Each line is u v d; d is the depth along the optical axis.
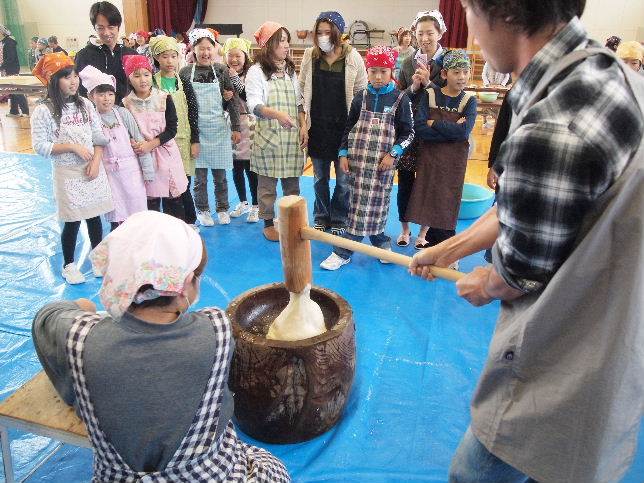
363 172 3.04
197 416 1.04
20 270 3.10
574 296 0.81
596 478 0.87
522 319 0.89
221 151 3.69
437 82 3.08
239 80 3.82
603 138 0.71
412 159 3.17
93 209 2.86
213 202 4.49
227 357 1.09
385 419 1.95
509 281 0.85
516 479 1.04
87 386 1.00
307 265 1.69
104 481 1.07
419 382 2.16
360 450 1.81
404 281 3.05
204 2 12.27
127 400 0.99
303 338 1.75
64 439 1.29
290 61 3.42
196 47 3.53
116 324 1.02
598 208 0.77
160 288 0.97
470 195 4.26
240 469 1.17
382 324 2.59
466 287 1.02
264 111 3.23
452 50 2.93
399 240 3.56
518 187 0.76
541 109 0.76
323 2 12.14
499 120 2.57
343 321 1.78
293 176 3.50
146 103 3.15
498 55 0.87
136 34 7.72
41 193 4.45
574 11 0.78
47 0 11.59
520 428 0.91
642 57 3.65
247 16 12.45
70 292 2.87
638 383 0.83
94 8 3.68
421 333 2.51
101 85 2.85
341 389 1.79
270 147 3.39
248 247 3.53
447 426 1.93
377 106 2.97
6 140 6.53
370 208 3.09
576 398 0.84
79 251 3.38
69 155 2.71
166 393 1.00
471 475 1.07
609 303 0.80
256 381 1.68
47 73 2.61
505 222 0.80
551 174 0.73
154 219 1.03
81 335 1.02
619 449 0.87
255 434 1.83
